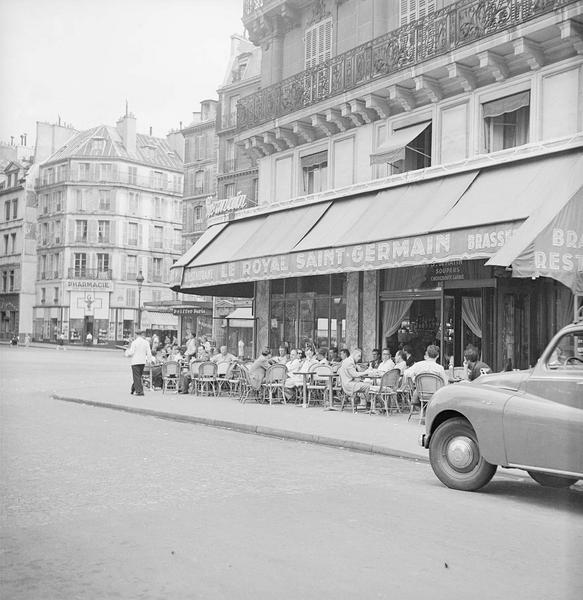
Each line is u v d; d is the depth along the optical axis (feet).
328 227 58.65
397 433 39.22
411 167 59.16
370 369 52.60
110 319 238.07
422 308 56.44
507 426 24.56
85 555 17.40
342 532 19.80
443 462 26.81
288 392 56.65
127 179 242.37
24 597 14.56
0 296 245.65
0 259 246.68
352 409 49.70
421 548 18.37
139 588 15.12
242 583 15.47
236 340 88.74
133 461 30.91
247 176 148.36
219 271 66.69
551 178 42.16
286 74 75.25
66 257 238.48
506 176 46.06
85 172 239.91
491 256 41.52
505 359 50.01
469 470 26.08
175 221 255.91
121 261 240.53
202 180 193.26
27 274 248.73
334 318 65.62
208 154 191.31
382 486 26.58
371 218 54.34
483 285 50.88
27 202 249.75
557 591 15.20
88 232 239.30
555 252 38.27
